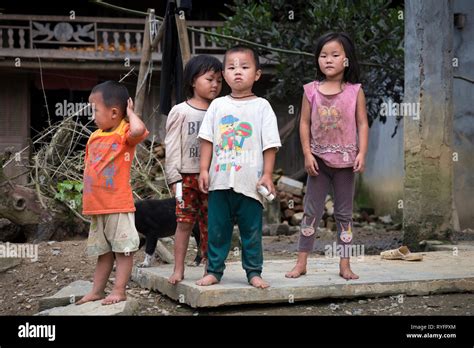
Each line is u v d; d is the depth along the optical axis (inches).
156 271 190.1
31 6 590.2
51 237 272.7
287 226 411.2
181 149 172.7
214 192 162.2
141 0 593.6
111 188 156.8
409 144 275.1
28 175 327.6
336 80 179.0
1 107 525.7
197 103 175.5
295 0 443.5
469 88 388.5
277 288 160.6
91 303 159.2
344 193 177.3
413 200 273.9
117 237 157.0
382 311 160.9
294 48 420.5
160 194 292.4
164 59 254.7
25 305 179.8
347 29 390.6
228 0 603.8
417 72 273.4
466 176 388.5
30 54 494.9
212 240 163.8
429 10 272.8
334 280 172.1
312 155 177.8
